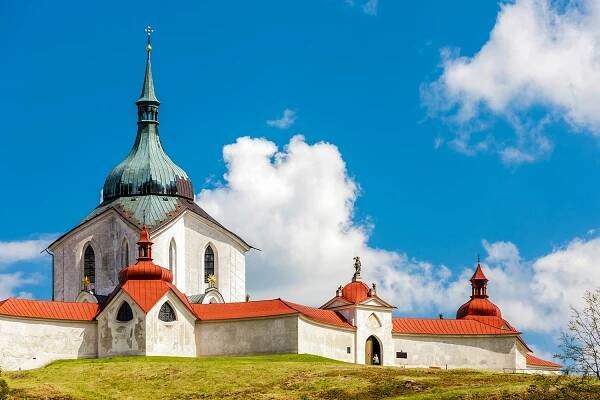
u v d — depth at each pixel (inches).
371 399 6648.6
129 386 7253.9
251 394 6894.7
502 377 6963.6
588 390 6018.7
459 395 6422.2
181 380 7313.0
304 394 6820.9
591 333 5920.3
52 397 6909.5
